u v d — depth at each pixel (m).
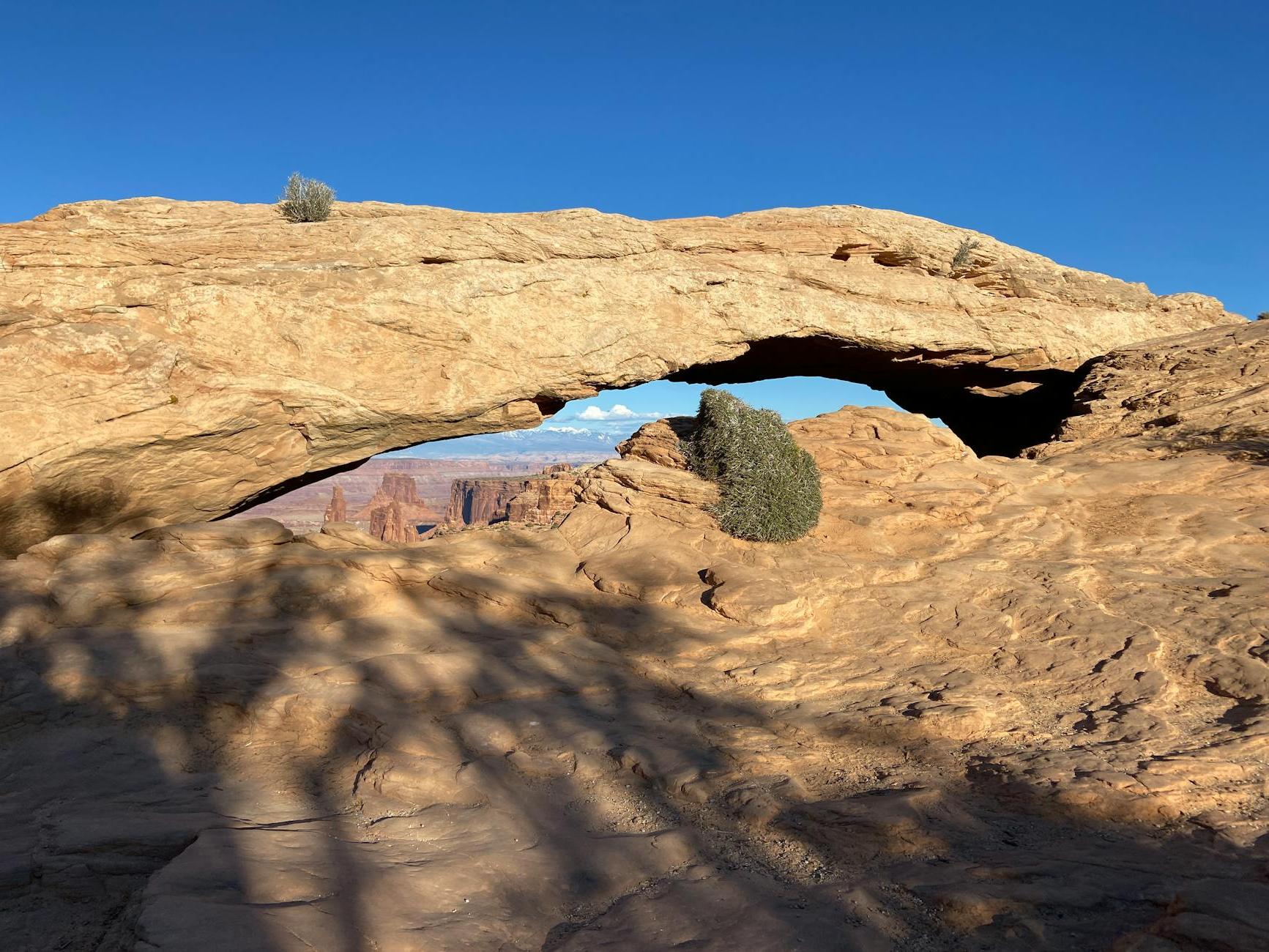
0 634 11.30
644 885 6.83
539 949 5.98
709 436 17.98
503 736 9.67
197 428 20.89
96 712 10.26
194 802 8.38
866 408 23.50
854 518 17.77
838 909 5.98
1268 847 6.73
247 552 13.89
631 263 28.72
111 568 13.09
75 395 19.39
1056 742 9.34
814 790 8.48
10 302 19.69
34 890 6.89
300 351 22.94
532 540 17.09
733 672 11.84
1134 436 25.75
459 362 25.25
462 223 25.98
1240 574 14.82
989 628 13.01
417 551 15.39
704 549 16.20
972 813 7.73
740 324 30.02
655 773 8.74
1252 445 21.69
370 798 8.44
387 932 5.88
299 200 25.55
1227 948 4.64
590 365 27.25
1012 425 44.28
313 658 11.31
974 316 34.84
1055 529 17.97
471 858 7.14
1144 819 7.39
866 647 12.84
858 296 32.91
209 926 5.55
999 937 5.41
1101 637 12.23
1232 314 42.16
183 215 23.69
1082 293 38.31
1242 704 10.15
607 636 13.01
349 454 25.25
